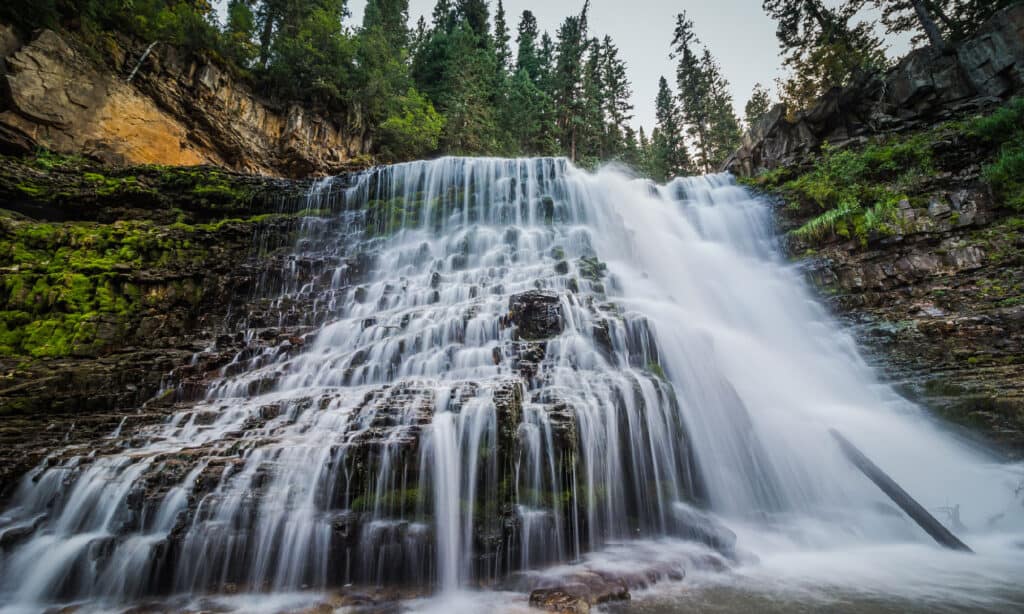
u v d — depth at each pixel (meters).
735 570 5.61
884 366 12.13
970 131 15.07
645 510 6.81
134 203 16.52
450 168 19.84
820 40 25.34
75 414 8.84
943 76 18.33
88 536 5.59
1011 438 8.93
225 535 5.28
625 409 7.28
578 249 15.55
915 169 15.49
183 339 12.60
